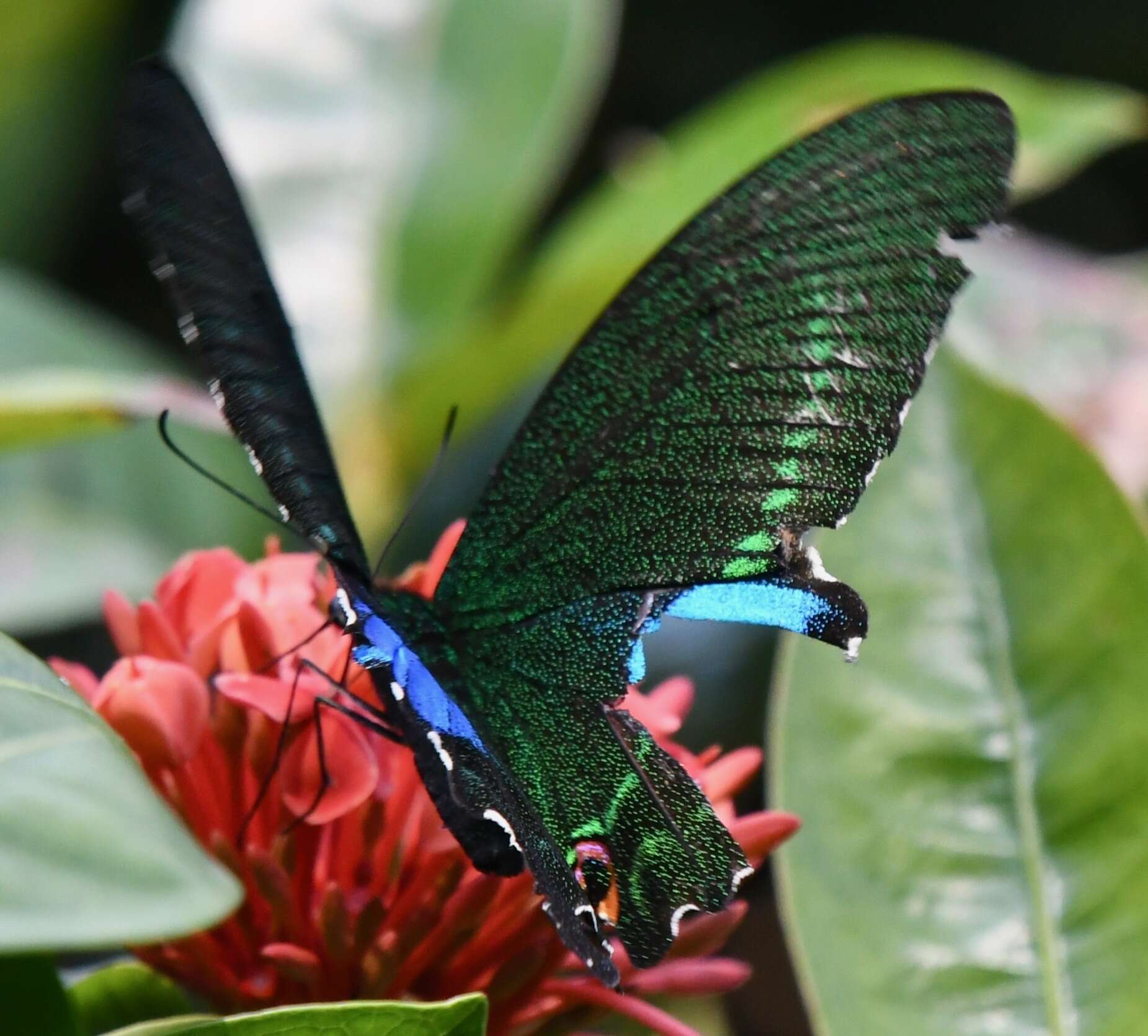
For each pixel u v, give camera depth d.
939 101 0.47
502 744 0.48
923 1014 0.50
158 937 0.44
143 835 0.45
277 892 0.48
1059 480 0.52
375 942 0.48
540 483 0.49
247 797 0.48
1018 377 0.58
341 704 0.48
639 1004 0.48
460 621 0.49
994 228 0.47
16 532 0.57
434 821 0.48
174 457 0.58
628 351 0.48
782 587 0.48
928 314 0.47
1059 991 0.50
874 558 0.52
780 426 0.48
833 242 0.47
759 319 0.48
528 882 0.48
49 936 0.44
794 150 0.47
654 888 0.47
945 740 0.51
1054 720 0.51
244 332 0.47
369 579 0.48
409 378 0.58
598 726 0.48
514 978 0.48
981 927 0.50
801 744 0.51
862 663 0.51
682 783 0.48
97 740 0.46
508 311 0.57
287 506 0.47
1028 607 0.52
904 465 0.52
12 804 0.45
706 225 0.48
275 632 0.49
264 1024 0.46
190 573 0.49
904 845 0.51
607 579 0.49
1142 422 0.58
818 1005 0.50
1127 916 0.50
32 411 0.51
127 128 0.46
